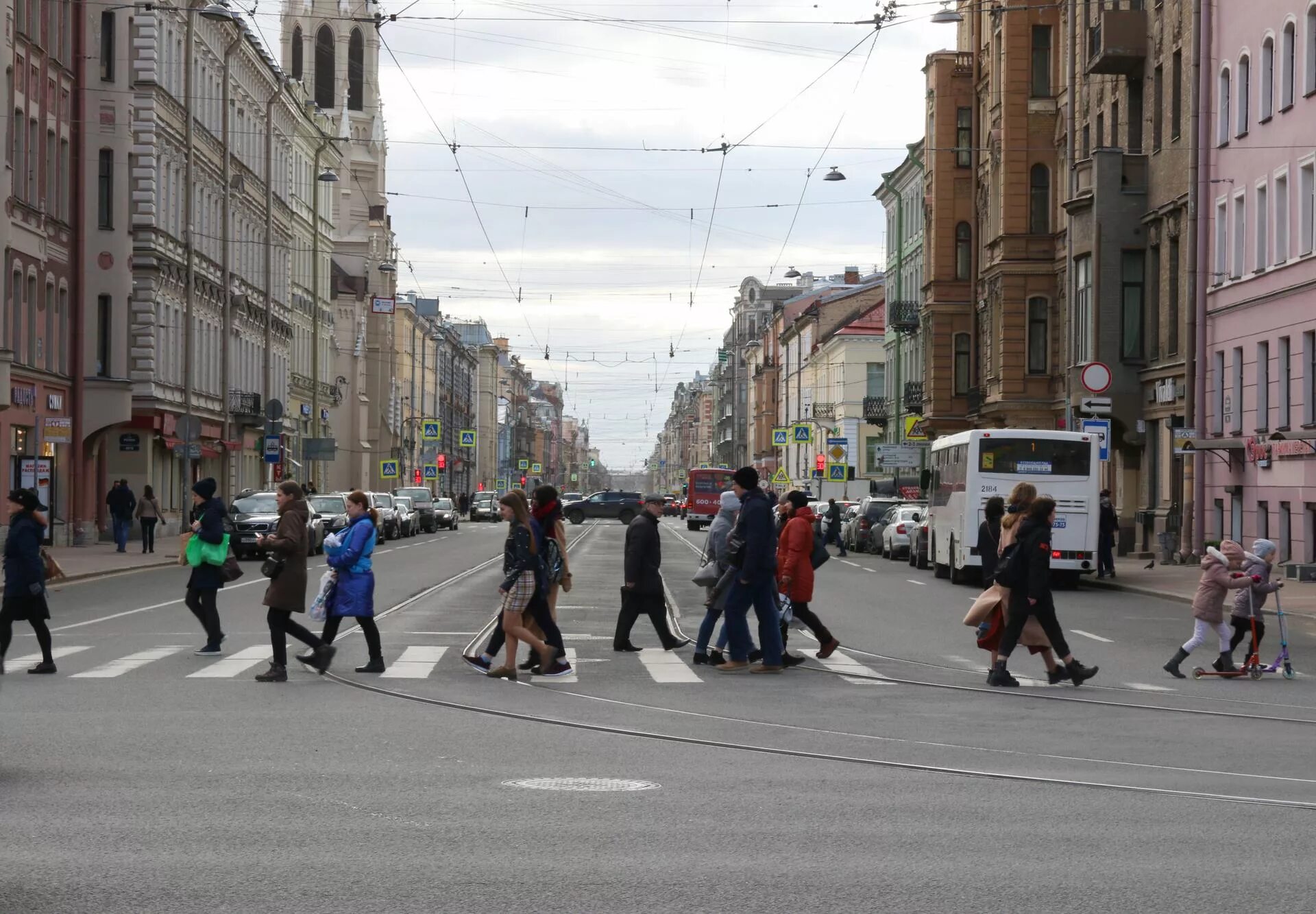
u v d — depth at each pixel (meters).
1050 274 56.25
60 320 50.66
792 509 20.00
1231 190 41.91
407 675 17.58
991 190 59.41
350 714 14.06
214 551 19.52
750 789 10.45
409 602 29.11
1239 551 18.86
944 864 8.12
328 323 96.50
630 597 20.72
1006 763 11.80
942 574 39.78
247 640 21.56
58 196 50.09
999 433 36.16
